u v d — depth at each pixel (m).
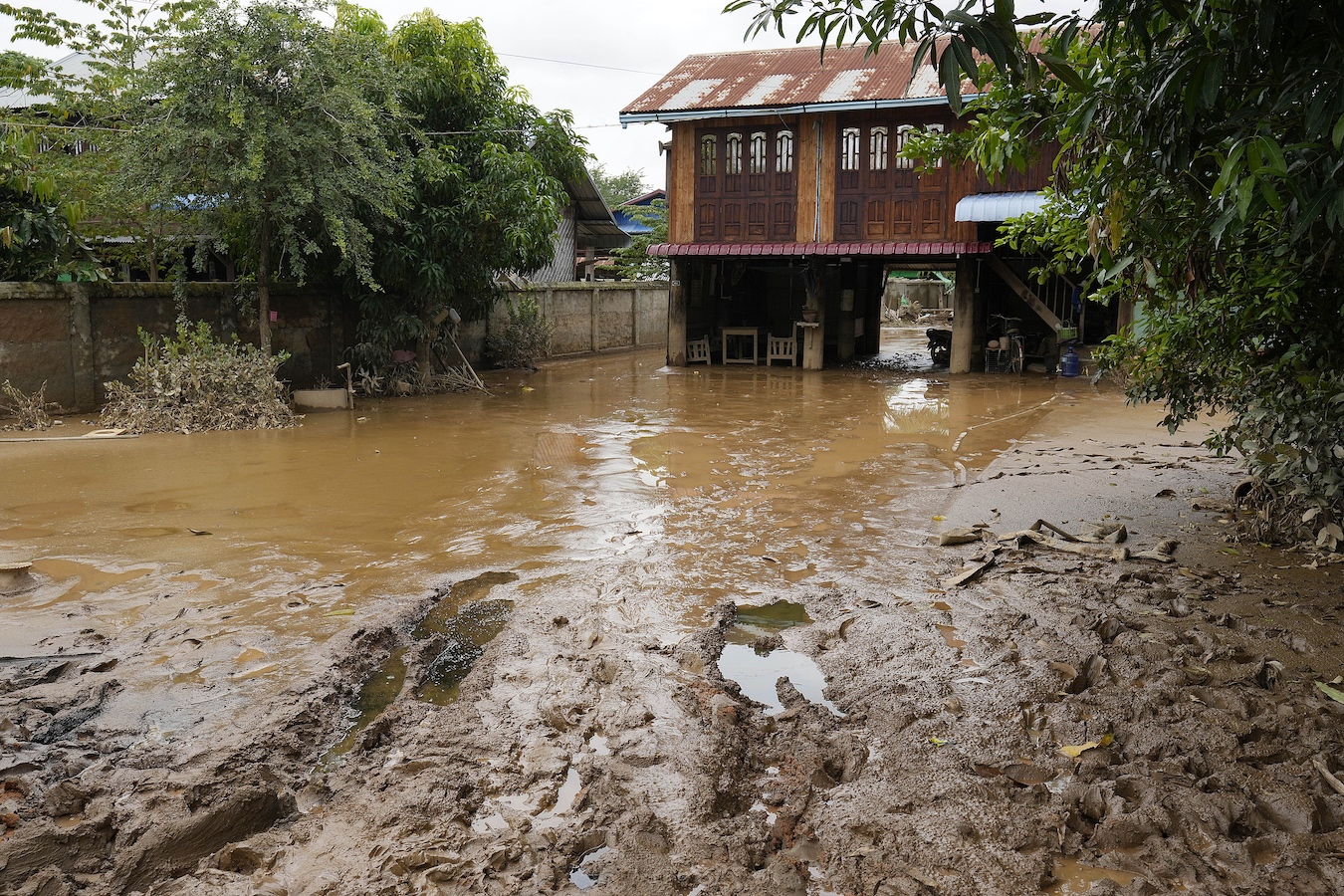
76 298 12.63
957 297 19.20
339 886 3.13
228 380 12.34
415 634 5.34
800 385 17.67
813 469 9.68
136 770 3.81
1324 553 6.47
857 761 3.93
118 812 3.46
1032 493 8.41
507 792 3.71
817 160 19.39
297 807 3.65
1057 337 19.16
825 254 19.30
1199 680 4.58
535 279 25.70
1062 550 6.69
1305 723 4.09
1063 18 3.87
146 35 14.02
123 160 12.30
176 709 4.34
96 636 5.15
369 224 14.50
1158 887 3.11
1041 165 17.94
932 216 18.91
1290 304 5.82
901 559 6.59
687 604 5.71
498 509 7.98
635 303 26.56
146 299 13.47
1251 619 5.31
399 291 15.84
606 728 4.19
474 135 15.78
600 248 32.88
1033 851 3.33
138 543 6.93
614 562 6.49
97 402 13.03
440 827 3.44
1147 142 4.25
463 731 4.16
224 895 3.09
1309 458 6.21
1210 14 3.85
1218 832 3.37
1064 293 19.69
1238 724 4.12
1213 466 9.50
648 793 3.67
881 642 5.12
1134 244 5.25
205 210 13.42
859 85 19.19
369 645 5.12
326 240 14.40
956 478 9.11
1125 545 6.80
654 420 13.19
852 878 3.19
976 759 3.94
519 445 11.11
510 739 4.10
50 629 5.27
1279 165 3.33
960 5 3.44
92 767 3.85
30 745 4.04
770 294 24.11
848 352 22.97
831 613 5.58
